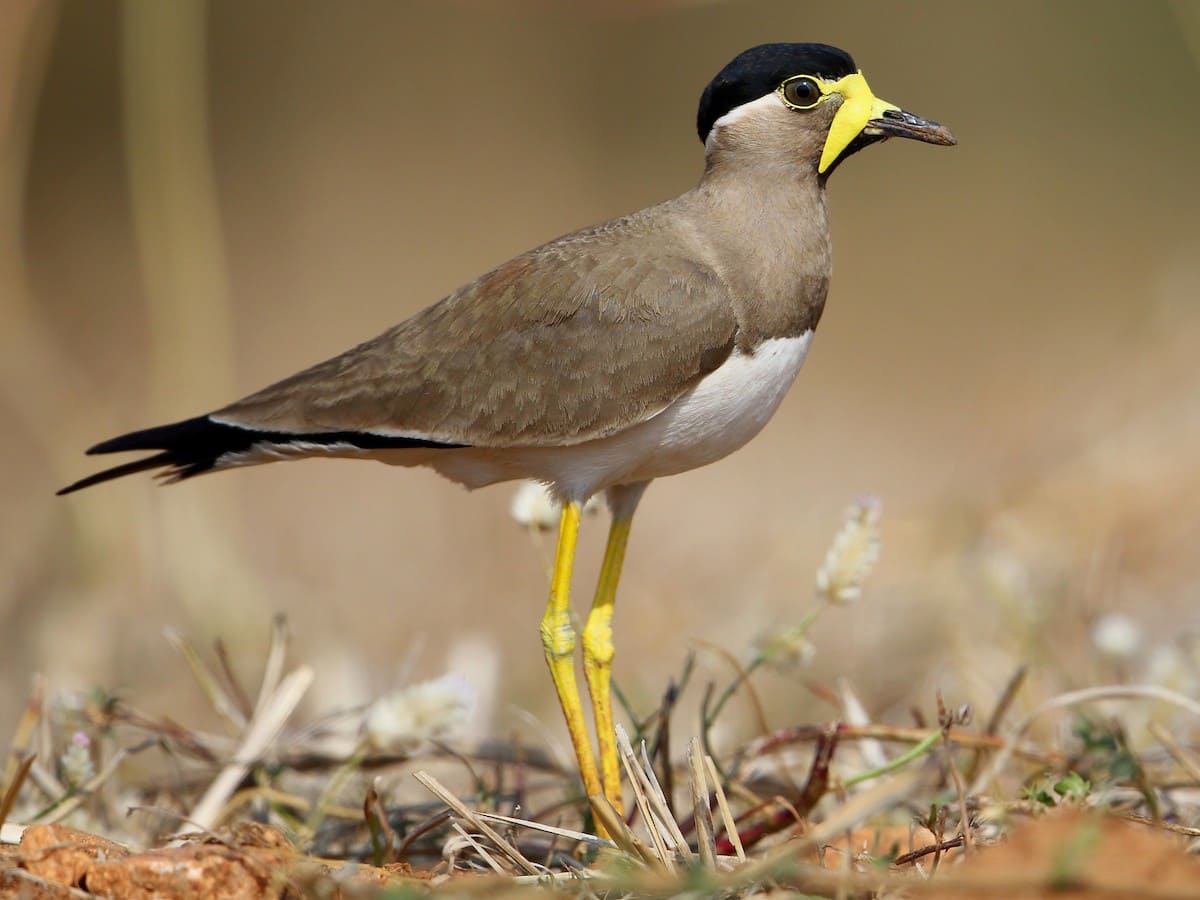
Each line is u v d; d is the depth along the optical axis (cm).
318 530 1527
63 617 1227
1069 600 1149
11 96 1453
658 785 695
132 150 1464
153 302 1467
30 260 2219
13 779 752
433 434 791
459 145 2509
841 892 582
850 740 877
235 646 1209
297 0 2558
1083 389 1569
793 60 801
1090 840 541
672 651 1229
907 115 810
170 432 816
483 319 791
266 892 613
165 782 860
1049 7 2544
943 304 2045
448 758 855
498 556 1391
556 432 778
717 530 1484
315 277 2155
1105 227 2167
